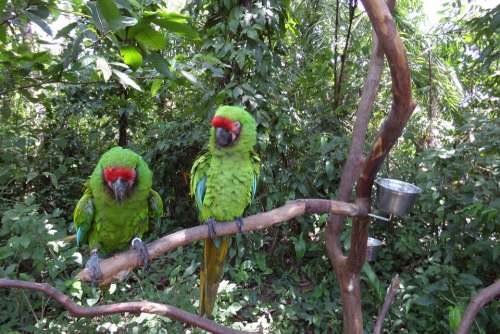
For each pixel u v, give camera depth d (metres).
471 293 3.67
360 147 3.04
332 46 5.82
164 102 6.61
